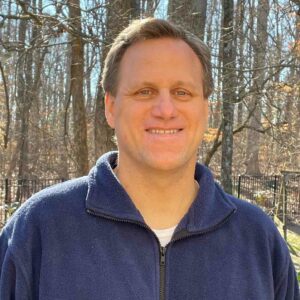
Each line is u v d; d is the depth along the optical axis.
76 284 1.51
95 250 1.56
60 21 5.65
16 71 6.21
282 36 8.60
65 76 13.68
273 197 11.42
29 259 1.57
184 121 1.64
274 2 7.83
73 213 1.62
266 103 7.27
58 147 12.27
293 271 1.90
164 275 1.59
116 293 1.51
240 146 19.08
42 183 10.71
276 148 15.29
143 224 1.60
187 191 1.69
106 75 1.74
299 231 9.76
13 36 8.69
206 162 8.28
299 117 9.45
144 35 1.64
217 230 1.69
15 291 1.55
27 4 5.59
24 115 7.38
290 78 8.12
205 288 1.58
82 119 7.74
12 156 13.51
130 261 1.57
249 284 1.64
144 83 1.62
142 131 1.63
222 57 6.87
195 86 1.66
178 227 1.62
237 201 1.82
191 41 1.70
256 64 7.48
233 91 6.71
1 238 1.67
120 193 1.62
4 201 9.36
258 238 1.74
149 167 1.62
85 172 7.74
